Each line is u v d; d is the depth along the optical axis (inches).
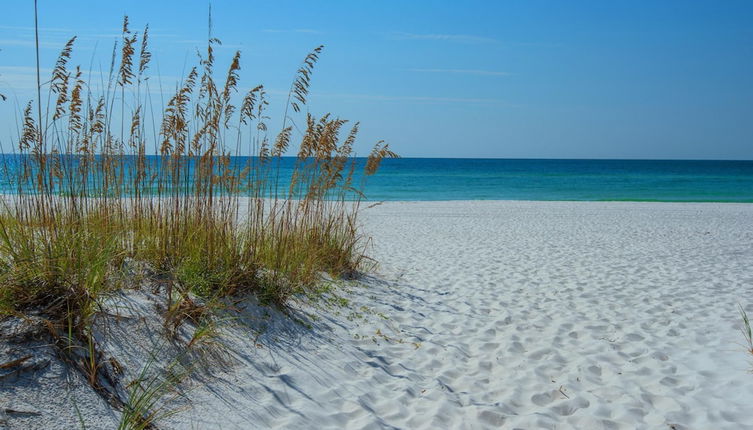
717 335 225.3
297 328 198.5
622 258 414.0
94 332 140.7
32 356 122.6
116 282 168.4
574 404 160.6
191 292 186.5
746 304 275.4
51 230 154.9
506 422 148.4
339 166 287.7
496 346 211.5
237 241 215.5
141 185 204.5
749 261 403.9
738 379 177.2
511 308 265.4
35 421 109.5
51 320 133.8
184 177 204.5
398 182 1904.5
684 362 194.4
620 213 808.9
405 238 520.7
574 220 705.0
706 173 2672.2
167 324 157.8
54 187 171.5
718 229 611.5
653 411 156.0
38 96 164.7
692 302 279.7
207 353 157.6
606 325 238.4
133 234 198.7
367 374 175.5
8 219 161.3
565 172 2787.9
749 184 1804.9
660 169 3233.3
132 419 118.3
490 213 793.6
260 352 171.3
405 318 240.1
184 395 136.6
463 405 158.4
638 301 281.1
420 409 153.6
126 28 199.0
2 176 172.4
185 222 201.9
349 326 217.5
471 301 277.6
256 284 208.1
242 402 141.3
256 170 228.8
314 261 262.8
